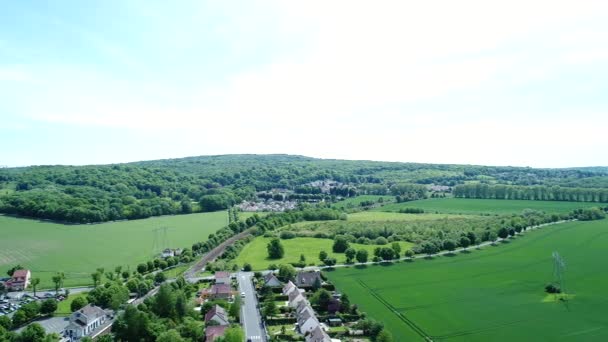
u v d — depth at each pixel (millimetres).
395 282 199500
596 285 188000
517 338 137000
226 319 149125
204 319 154250
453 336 139250
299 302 165250
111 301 166750
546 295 177625
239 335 127375
